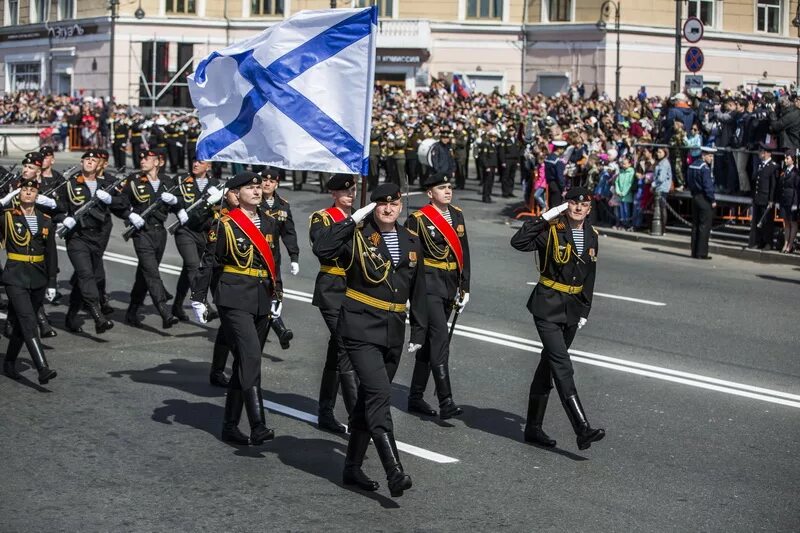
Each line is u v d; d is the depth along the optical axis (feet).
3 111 157.79
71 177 41.91
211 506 22.99
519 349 39.52
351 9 30.42
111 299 48.80
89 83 165.27
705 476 25.73
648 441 28.53
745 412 31.58
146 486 24.21
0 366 35.60
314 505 23.21
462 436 28.84
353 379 28.40
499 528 22.03
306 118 31.01
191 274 41.98
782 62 148.87
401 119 110.32
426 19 148.56
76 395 32.07
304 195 100.17
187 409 30.78
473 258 63.67
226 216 28.09
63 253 63.77
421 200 95.66
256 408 26.37
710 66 143.84
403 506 23.27
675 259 66.80
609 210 79.87
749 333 43.52
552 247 27.48
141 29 159.84
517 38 147.95
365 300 24.35
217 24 160.25
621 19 139.54
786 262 65.67
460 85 133.69
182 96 160.97
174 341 40.29
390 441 23.52
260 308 27.89
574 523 22.41
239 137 32.40
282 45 31.32
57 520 21.95
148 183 41.45
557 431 29.50
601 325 44.60
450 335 30.83
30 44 176.65
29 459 25.95
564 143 84.84
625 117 100.94
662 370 36.70
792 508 23.63
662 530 22.13
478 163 111.14
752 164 70.69
